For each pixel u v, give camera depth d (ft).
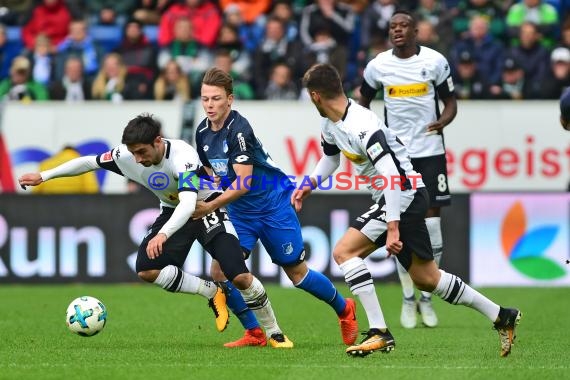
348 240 84.02
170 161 86.02
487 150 162.09
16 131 168.25
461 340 98.58
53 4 211.20
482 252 155.94
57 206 159.53
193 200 84.02
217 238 89.15
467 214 155.94
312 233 156.15
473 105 162.40
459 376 73.51
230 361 81.41
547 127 161.58
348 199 155.53
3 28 207.41
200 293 91.15
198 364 79.41
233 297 92.43
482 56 177.06
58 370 76.33
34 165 167.94
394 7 190.90
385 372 75.05
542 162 161.79
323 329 107.04
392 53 113.50
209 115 86.89
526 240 155.74
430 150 112.68
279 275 156.76
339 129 82.38
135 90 180.34
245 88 180.75
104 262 159.12
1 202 159.84
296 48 182.91
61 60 193.77
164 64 191.42
